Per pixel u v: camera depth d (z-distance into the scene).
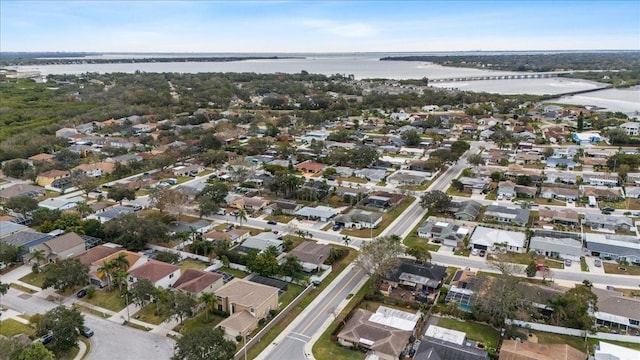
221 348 66.50
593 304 81.38
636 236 120.00
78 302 88.88
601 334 77.44
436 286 92.62
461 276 95.56
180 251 111.50
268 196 153.88
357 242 118.31
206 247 108.31
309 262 101.31
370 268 94.88
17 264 104.88
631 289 93.75
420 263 100.88
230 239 115.88
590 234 118.12
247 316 79.81
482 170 179.00
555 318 81.38
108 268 90.25
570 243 110.75
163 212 133.25
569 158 195.25
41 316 78.25
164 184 164.50
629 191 150.00
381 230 126.12
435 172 182.88
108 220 121.50
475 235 116.75
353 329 77.25
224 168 187.00
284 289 93.44
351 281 98.06
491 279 87.19
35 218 125.69
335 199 147.38
